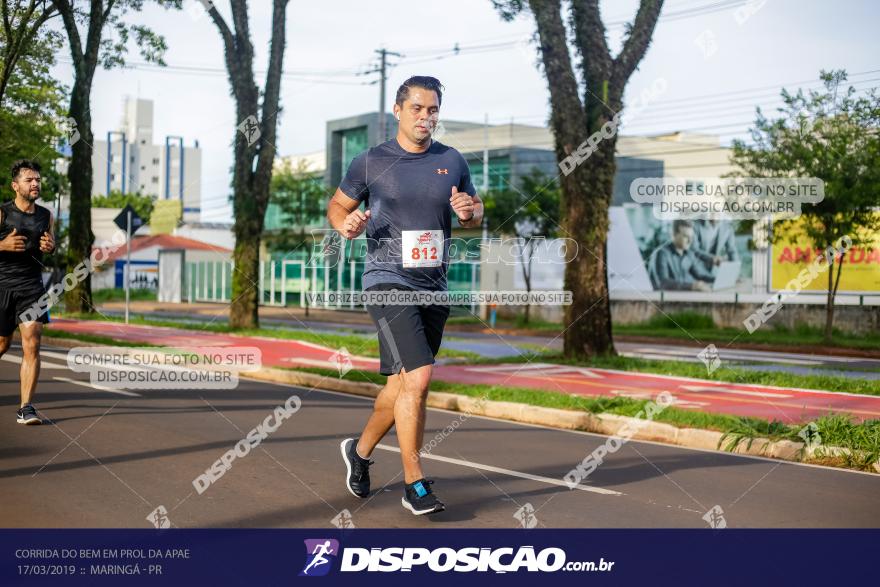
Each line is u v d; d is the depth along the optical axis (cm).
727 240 3825
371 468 618
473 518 481
